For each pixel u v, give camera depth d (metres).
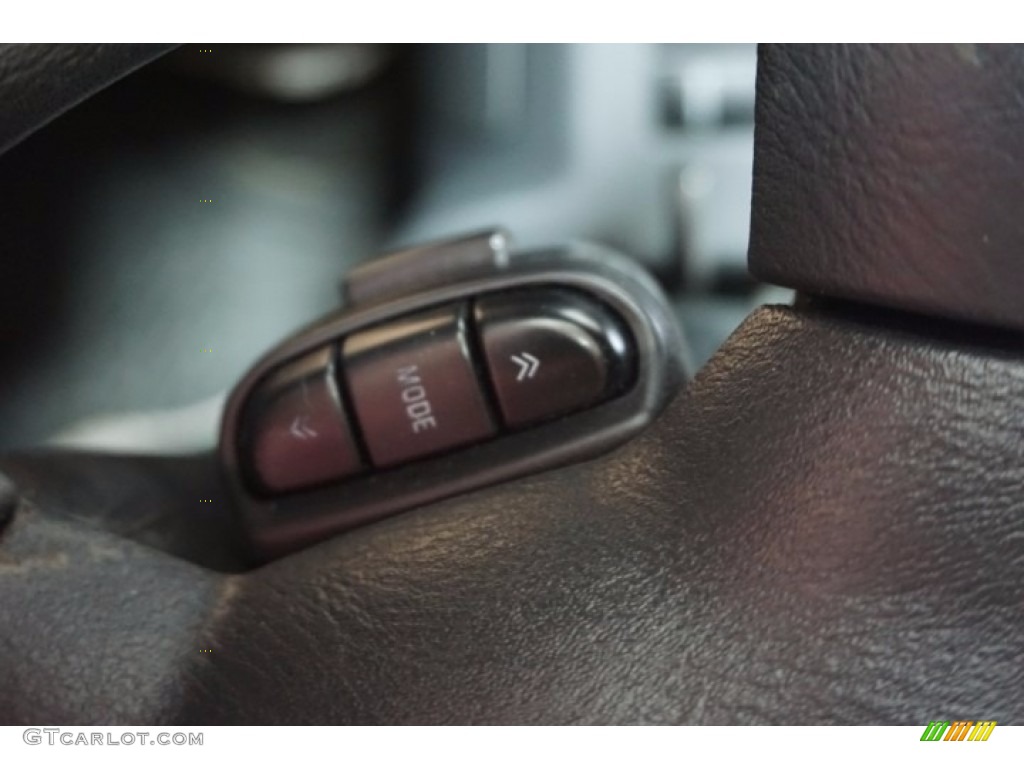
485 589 0.35
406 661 0.35
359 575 0.37
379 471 0.39
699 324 0.90
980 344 0.32
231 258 1.02
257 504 0.40
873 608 0.32
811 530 0.33
